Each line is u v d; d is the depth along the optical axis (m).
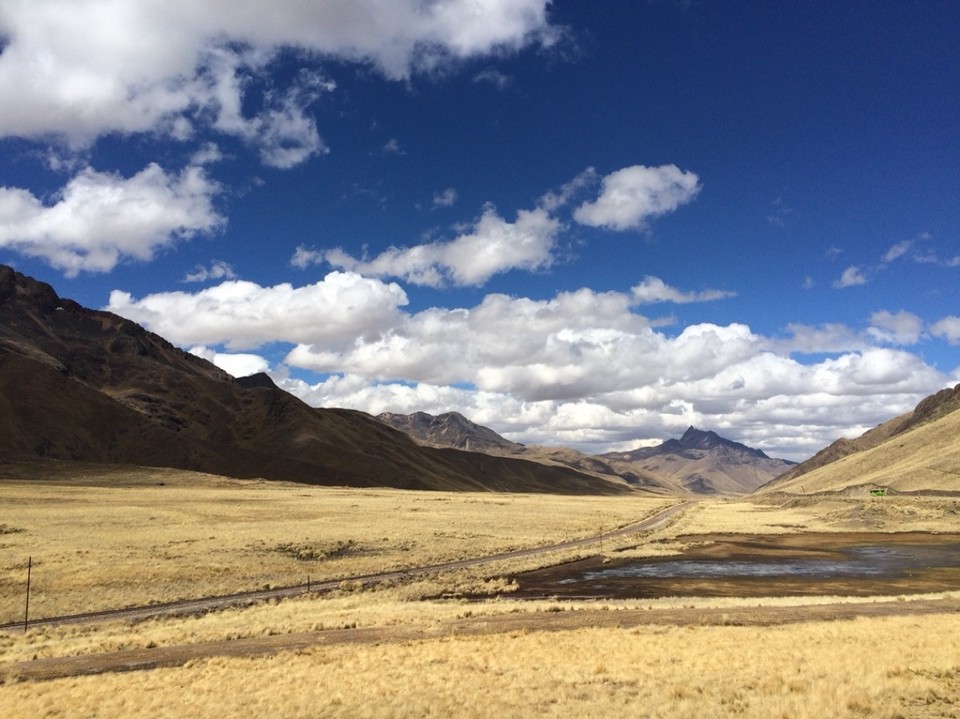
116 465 173.25
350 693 21.33
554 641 29.94
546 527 103.25
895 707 16.56
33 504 96.38
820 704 16.69
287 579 56.88
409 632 33.88
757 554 78.69
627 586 57.00
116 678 25.02
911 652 24.11
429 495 170.62
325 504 119.75
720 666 23.08
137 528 77.62
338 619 38.25
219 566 58.94
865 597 48.94
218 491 140.25
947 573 63.16
